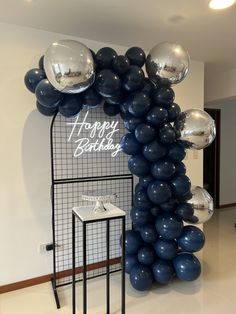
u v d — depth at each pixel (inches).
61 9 73.8
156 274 84.4
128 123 81.0
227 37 94.4
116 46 101.0
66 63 63.5
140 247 87.8
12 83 84.3
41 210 91.0
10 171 85.4
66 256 96.4
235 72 135.5
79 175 96.7
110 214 66.9
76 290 88.5
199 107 123.7
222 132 199.6
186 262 83.7
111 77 70.4
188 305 78.9
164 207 82.8
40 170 90.0
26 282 89.6
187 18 79.7
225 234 141.3
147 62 78.2
